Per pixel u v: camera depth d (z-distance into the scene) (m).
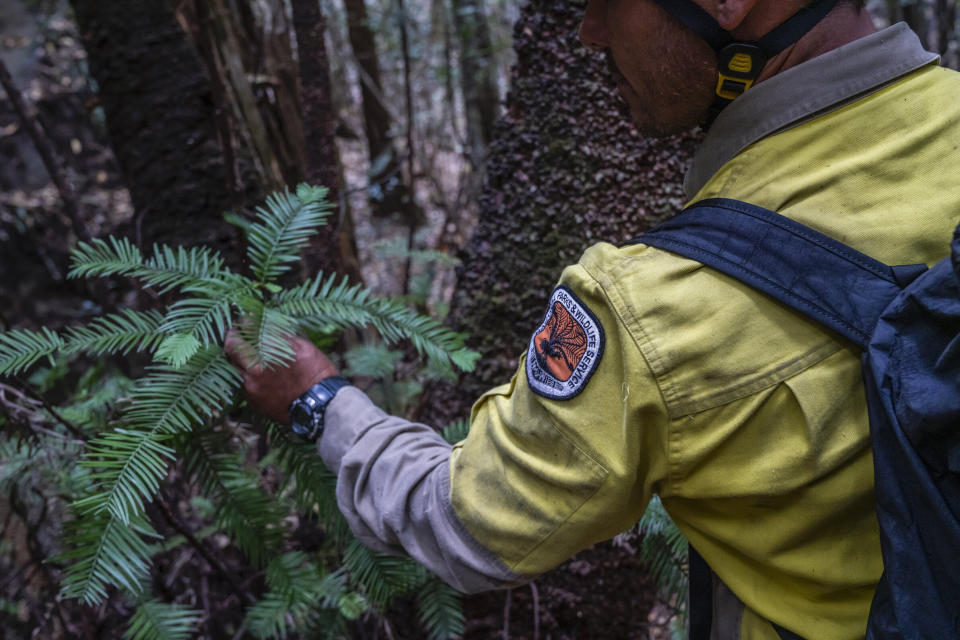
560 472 0.74
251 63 2.22
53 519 1.60
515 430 0.78
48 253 4.10
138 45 1.56
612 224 1.39
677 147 1.39
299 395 1.01
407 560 1.18
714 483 0.71
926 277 0.62
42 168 4.28
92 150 4.56
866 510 0.71
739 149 0.75
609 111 1.36
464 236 3.05
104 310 2.05
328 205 1.15
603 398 0.72
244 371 1.04
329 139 2.10
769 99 0.73
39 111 4.44
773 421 0.68
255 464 1.66
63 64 4.68
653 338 0.68
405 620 1.46
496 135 1.46
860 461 0.68
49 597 1.54
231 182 1.59
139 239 1.64
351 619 1.44
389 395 1.58
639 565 1.48
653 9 0.75
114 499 0.91
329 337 1.23
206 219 1.62
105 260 1.08
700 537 0.81
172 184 1.61
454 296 1.51
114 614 1.49
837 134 0.71
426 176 3.62
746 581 0.79
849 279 0.66
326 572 1.46
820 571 0.72
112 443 0.95
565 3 1.35
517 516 0.78
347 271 2.42
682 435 0.69
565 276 0.76
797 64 0.73
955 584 0.60
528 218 1.41
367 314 1.10
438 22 4.69
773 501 0.71
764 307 0.67
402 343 1.83
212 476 1.18
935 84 0.73
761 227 0.69
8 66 4.50
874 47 0.71
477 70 3.63
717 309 0.68
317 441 1.01
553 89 1.38
